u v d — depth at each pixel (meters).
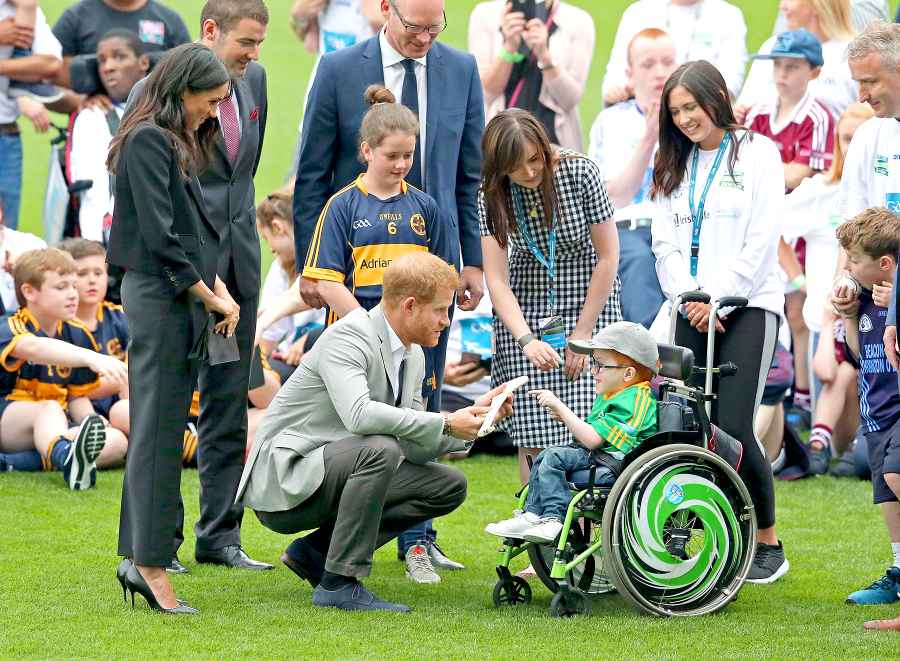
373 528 19.67
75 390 30.72
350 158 23.55
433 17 22.77
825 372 31.25
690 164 23.59
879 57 22.00
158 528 19.05
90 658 16.98
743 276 22.66
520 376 23.41
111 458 30.03
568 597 19.62
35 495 27.36
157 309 18.73
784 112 34.41
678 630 18.81
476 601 20.66
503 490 28.91
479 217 23.12
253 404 31.34
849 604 20.73
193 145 18.97
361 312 20.14
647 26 38.38
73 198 34.81
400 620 19.17
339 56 23.56
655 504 19.52
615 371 20.20
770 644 18.11
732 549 20.22
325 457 19.64
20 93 37.22
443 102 23.58
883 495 21.23
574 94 36.69
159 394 18.84
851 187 24.39
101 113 34.66
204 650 17.42
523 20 35.97
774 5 67.88
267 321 31.11
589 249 23.20
